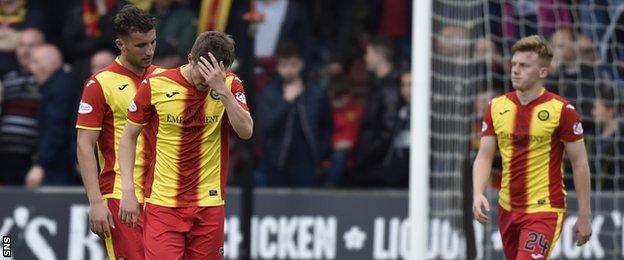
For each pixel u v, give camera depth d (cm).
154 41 2083
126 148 1992
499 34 3331
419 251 2633
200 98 1980
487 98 3139
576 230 2308
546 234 2294
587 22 3391
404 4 3528
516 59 2292
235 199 3222
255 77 3262
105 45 3375
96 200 2078
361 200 3266
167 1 3322
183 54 3291
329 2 3541
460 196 3012
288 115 3341
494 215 3128
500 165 3039
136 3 3331
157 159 2008
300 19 3450
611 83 3309
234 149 3353
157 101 1978
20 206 3198
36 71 3316
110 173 2142
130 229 2139
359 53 3459
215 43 1903
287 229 3244
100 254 3212
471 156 3019
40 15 3391
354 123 3381
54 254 3203
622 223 3225
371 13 3531
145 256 2020
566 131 2283
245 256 2942
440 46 3031
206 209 2005
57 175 3322
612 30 3381
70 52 3384
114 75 2125
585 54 3312
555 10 3394
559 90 3262
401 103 3378
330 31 3516
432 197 3066
